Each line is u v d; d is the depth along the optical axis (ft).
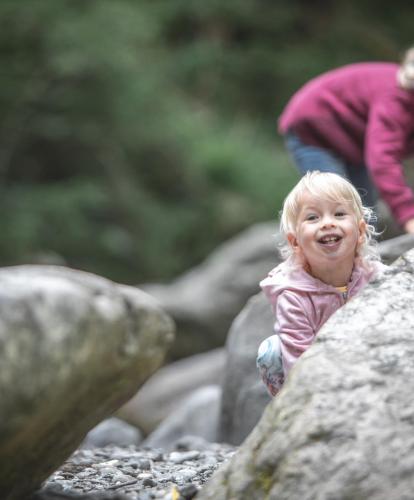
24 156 84.17
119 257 82.69
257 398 25.29
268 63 101.14
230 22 104.12
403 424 10.91
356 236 14.98
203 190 85.87
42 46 81.71
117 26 82.33
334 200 14.88
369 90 25.05
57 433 11.37
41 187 81.10
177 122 87.51
